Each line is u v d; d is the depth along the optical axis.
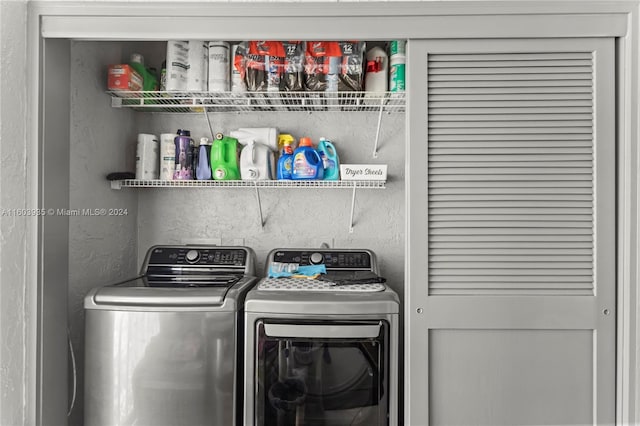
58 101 1.51
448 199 1.46
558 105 1.44
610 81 1.42
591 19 1.41
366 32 1.44
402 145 2.23
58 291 1.52
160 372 1.53
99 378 1.54
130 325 1.54
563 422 1.44
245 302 1.54
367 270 2.01
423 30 1.43
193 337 1.53
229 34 1.44
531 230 1.45
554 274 1.45
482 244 1.46
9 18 1.34
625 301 1.40
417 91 1.45
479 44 1.44
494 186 1.46
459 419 1.45
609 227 1.43
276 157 2.15
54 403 1.51
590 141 1.44
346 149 2.23
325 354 1.53
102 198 1.95
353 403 1.52
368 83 1.92
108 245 2.01
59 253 1.53
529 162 1.45
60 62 1.51
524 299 1.45
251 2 1.43
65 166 1.56
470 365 1.45
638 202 1.39
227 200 2.27
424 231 1.46
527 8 1.41
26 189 1.42
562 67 1.44
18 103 1.38
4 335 1.33
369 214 2.24
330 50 1.86
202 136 2.24
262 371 1.53
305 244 2.25
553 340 1.45
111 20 1.44
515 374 1.45
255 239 2.26
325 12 1.43
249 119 2.24
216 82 1.89
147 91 1.89
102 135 1.95
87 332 1.56
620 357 1.41
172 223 2.27
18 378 1.39
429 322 1.45
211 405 1.53
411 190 1.46
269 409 1.53
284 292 1.61
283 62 1.87
